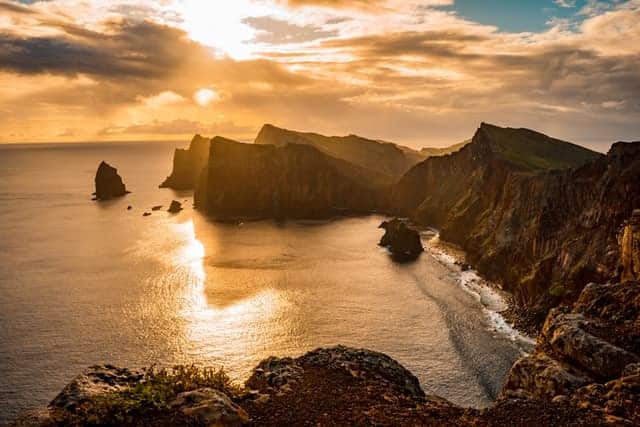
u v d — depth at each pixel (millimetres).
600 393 17641
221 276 96250
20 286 88688
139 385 15047
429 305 81188
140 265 103562
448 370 59094
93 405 13961
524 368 22734
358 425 14812
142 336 67375
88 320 72750
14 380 55594
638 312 23406
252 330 69875
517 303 82625
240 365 59531
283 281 93562
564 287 71938
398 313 77312
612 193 76625
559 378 20406
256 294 85500
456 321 74250
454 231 134625
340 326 71750
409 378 20188
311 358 20719
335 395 17031
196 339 66625
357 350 21531
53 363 59531
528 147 161875
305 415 15375
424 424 15125
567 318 24391
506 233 101688
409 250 120250
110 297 82938
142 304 79688
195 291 86438
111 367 17094
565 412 15898
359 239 136875
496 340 67438
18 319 72938
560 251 80750
